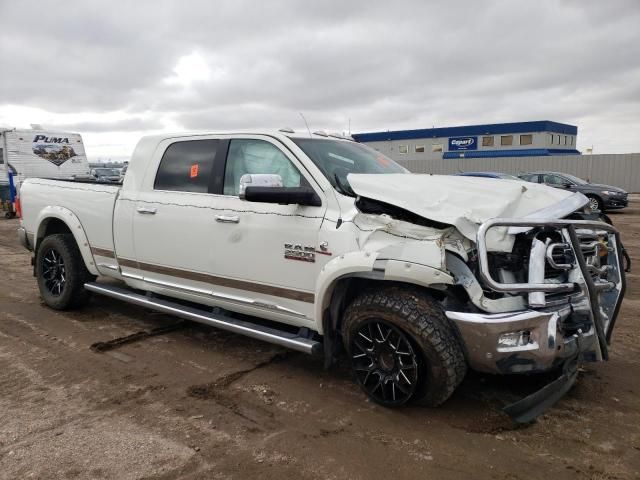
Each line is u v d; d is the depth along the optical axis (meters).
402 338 3.39
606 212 19.55
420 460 3.02
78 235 5.54
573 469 2.92
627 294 6.79
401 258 3.30
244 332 4.18
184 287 4.72
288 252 3.88
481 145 49.03
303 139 4.24
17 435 3.26
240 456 3.05
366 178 3.66
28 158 17.70
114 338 5.05
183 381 4.08
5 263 8.90
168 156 4.89
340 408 3.64
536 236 3.32
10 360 4.48
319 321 3.76
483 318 3.11
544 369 3.23
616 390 3.91
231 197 4.32
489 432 3.31
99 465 2.96
